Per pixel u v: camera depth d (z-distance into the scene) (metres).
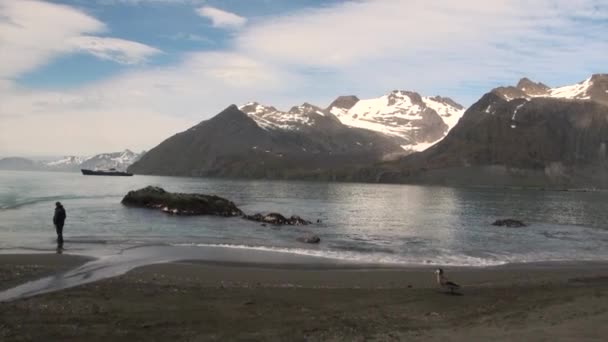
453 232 52.31
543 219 77.00
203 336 15.34
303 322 17.12
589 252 39.50
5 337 14.63
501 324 16.64
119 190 129.62
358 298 21.06
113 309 18.03
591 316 17.56
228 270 26.31
